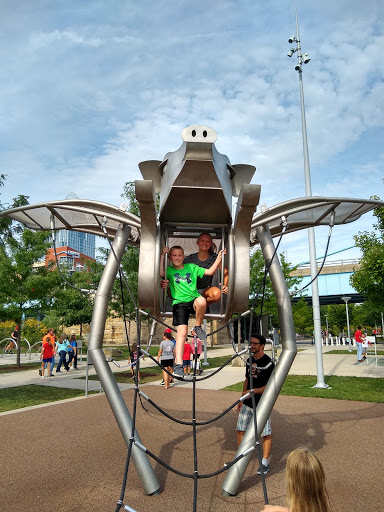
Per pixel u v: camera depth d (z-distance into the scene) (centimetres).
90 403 967
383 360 2086
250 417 526
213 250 538
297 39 1511
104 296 504
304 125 1421
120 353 2362
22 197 2591
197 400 1008
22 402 992
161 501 433
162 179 473
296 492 228
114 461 558
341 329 6153
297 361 2144
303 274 3978
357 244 1243
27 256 1817
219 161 427
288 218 603
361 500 430
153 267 455
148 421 791
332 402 962
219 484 481
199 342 432
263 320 3772
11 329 2827
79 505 423
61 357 1661
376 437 662
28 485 476
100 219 594
